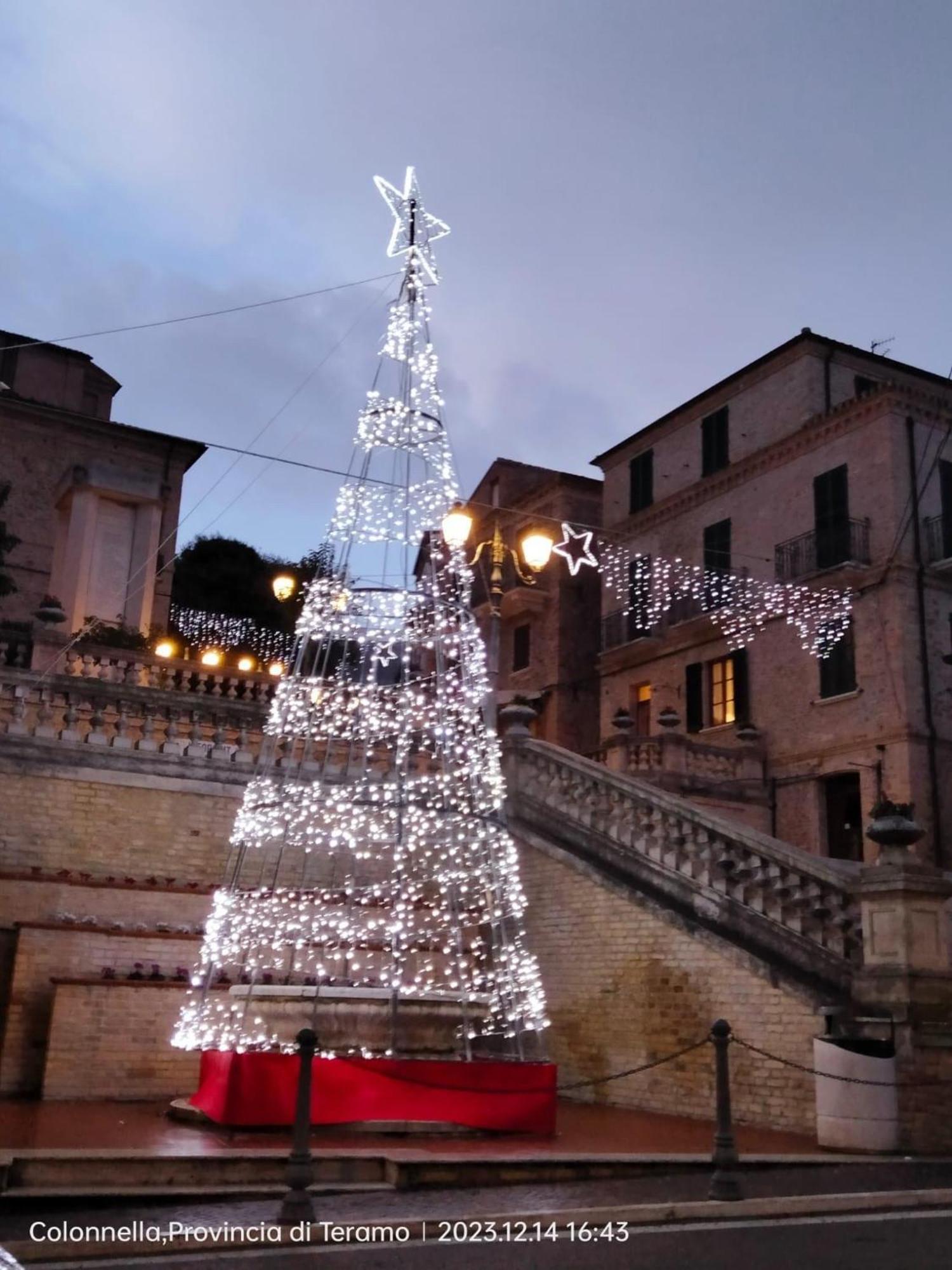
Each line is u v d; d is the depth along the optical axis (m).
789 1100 11.38
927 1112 10.52
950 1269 6.17
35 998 12.31
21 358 32.06
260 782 12.38
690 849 13.86
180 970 12.97
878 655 26.11
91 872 14.93
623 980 13.66
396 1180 8.28
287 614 40.69
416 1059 11.03
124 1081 11.98
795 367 29.97
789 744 27.83
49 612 18.33
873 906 11.45
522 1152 9.15
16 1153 7.63
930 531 26.73
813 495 28.53
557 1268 6.14
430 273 12.63
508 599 36.34
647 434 34.59
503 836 13.01
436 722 13.63
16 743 14.95
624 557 34.28
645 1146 9.88
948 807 25.22
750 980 12.07
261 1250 6.63
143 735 16.03
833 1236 7.05
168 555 31.31
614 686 33.97
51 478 30.36
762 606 28.88
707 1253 6.52
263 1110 9.68
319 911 14.08
